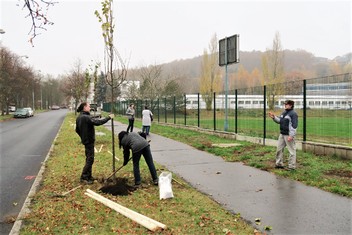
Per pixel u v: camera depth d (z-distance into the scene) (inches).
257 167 377.4
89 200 251.4
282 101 505.0
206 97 839.1
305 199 251.3
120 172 347.9
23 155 514.3
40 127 1135.0
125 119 1547.7
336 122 411.8
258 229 195.2
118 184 286.8
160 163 409.4
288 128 344.8
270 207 234.4
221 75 1989.4
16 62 2098.9
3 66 1814.7
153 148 546.6
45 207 237.8
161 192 255.0
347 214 217.5
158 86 2022.6
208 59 1940.2
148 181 311.6
